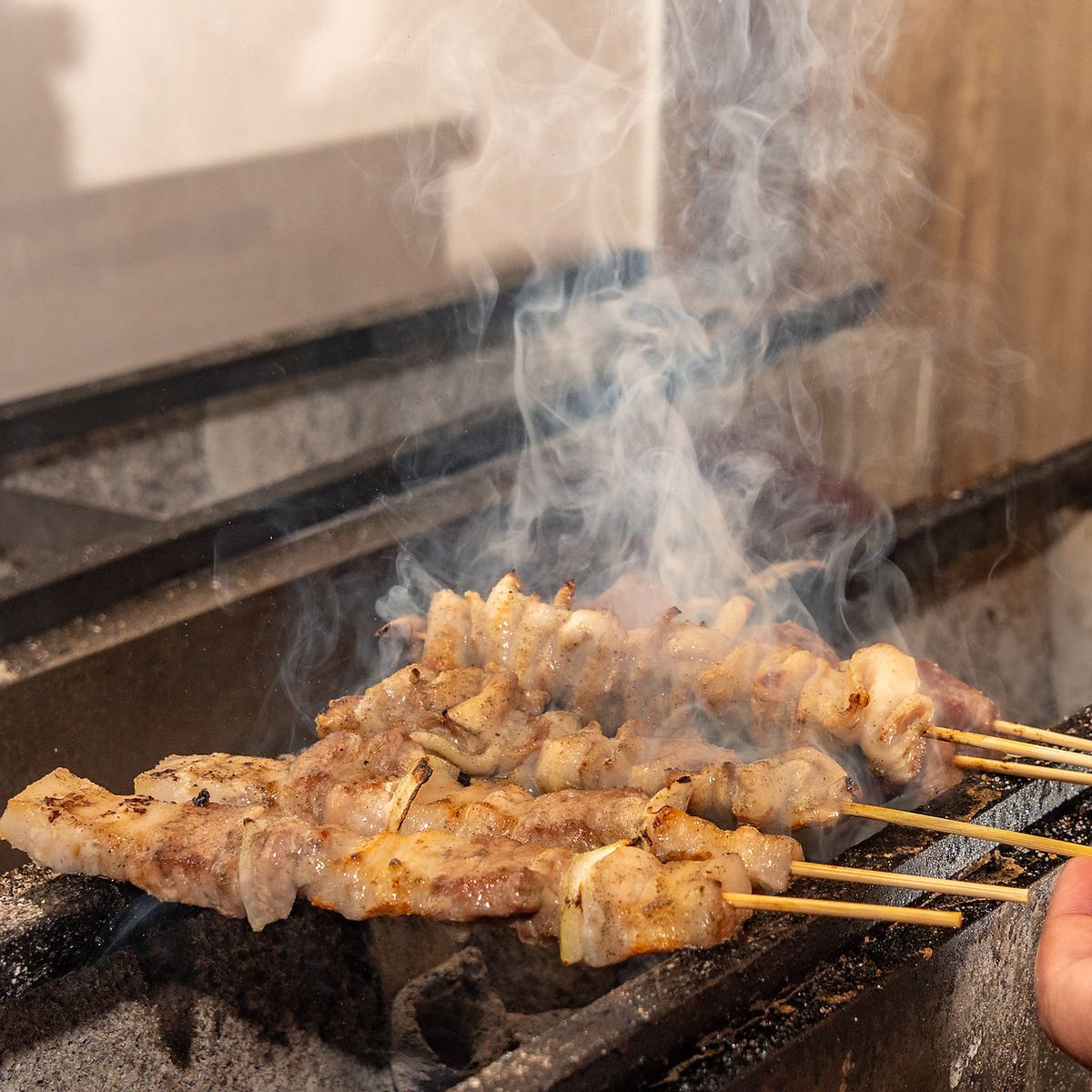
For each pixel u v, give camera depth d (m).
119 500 0.77
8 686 0.54
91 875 0.48
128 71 0.94
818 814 0.48
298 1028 0.50
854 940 0.46
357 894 0.47
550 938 0.47
